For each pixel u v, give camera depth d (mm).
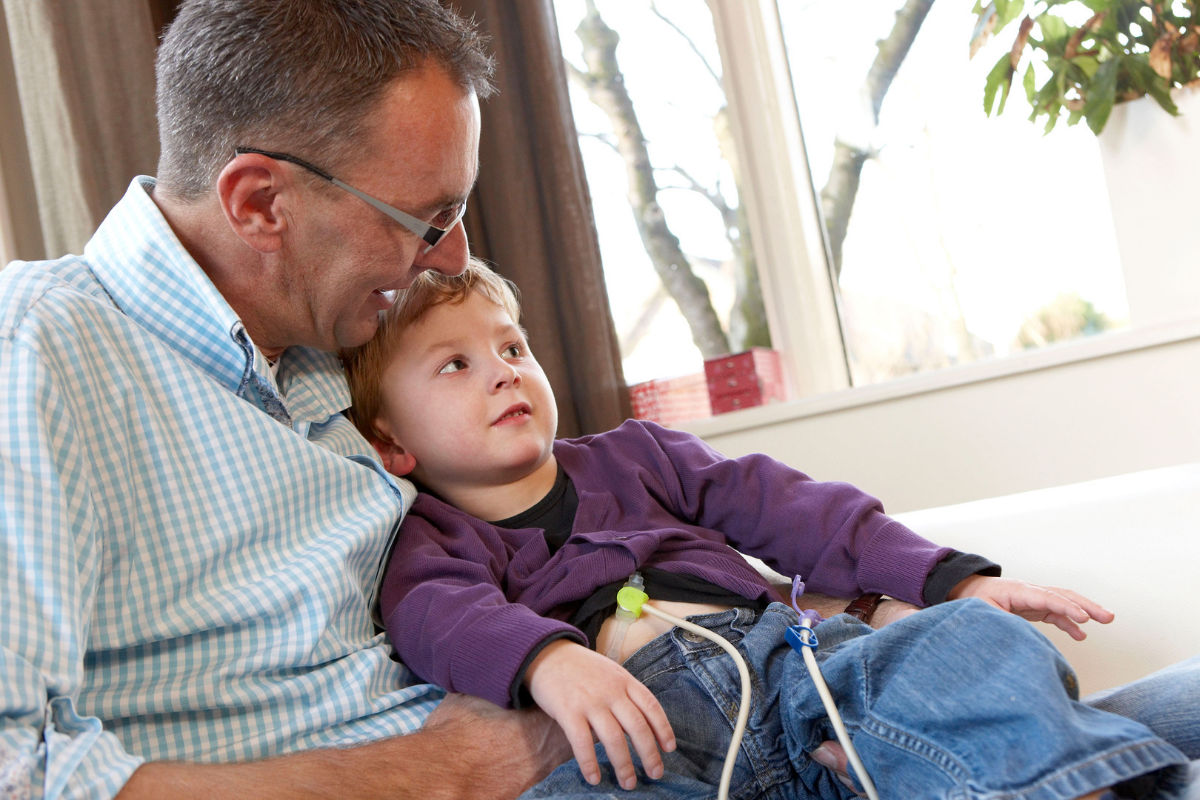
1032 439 2242
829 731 944
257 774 845
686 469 1281
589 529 1196
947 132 2430
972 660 822
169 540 987
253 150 1071
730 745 959
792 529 1215
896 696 836
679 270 2629
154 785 792
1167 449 2148
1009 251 2389
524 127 2406
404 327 1239
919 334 2488
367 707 1026
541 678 948
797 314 2551
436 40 1133
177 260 1074
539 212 2396
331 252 1112
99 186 2057
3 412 896
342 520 1099
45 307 978
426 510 1208
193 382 1040
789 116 2564
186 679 969
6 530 851
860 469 2371
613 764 896
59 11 2064
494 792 956
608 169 2645
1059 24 2180
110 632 941
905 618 895
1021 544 1308
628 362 2635
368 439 1284
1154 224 2162
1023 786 738
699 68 2621
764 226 2578
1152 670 1205
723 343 2617
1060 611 1044
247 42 1062
